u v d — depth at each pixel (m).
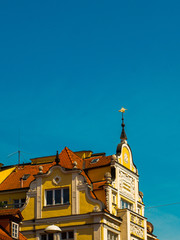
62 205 66.62
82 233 64.94
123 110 74.62
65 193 67.06
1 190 72.06
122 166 71.19
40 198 67.62
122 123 74.19
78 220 65.50
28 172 74.38
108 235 65.69
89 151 75.62
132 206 72.00
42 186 68.00
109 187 67.56
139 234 70.75
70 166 69.31
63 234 65.88
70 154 71.69
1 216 56.41
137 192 73.50
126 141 73.62
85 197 66.00
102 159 71.69
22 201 70.88
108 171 69.75
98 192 67.62
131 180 72.81
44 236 66.62
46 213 66.94
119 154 71.31
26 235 66.88
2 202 71.31
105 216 65.06
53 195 67.44
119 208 68.88
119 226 68.00
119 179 70.12
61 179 67.50
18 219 57.53
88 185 66.38
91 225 64.81
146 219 73.31
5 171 75.75
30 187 68.56
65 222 65.88
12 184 72.69
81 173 70.06
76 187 66.62
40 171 68.69
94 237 64.25
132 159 74.00
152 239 76.44
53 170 68.06
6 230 56.00
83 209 65.69
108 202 66.88
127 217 68.06
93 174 70.56
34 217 67.31
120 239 67.62
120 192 69.81
